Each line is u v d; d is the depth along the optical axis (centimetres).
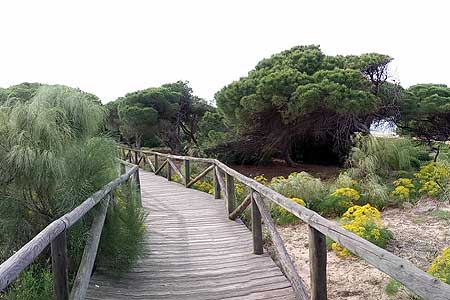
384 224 711
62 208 346
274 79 1315
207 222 637
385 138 1181
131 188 502
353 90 1240
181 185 1133
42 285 296
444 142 1547
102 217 353
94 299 322
